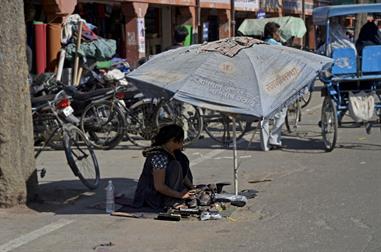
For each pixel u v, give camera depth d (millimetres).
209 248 6016
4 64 7379
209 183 8766
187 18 24391
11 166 7547
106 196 7762
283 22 22703
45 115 9945
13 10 7379
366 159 10055
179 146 7473
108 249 6062
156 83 6652
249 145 11562
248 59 6688
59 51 16672
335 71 10773
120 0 19969
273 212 7207
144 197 7457
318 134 12844
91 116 11742
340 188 8203
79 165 8680
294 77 6652
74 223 7012
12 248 6188
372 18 13367
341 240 6117
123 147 12250
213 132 12078
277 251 5871
